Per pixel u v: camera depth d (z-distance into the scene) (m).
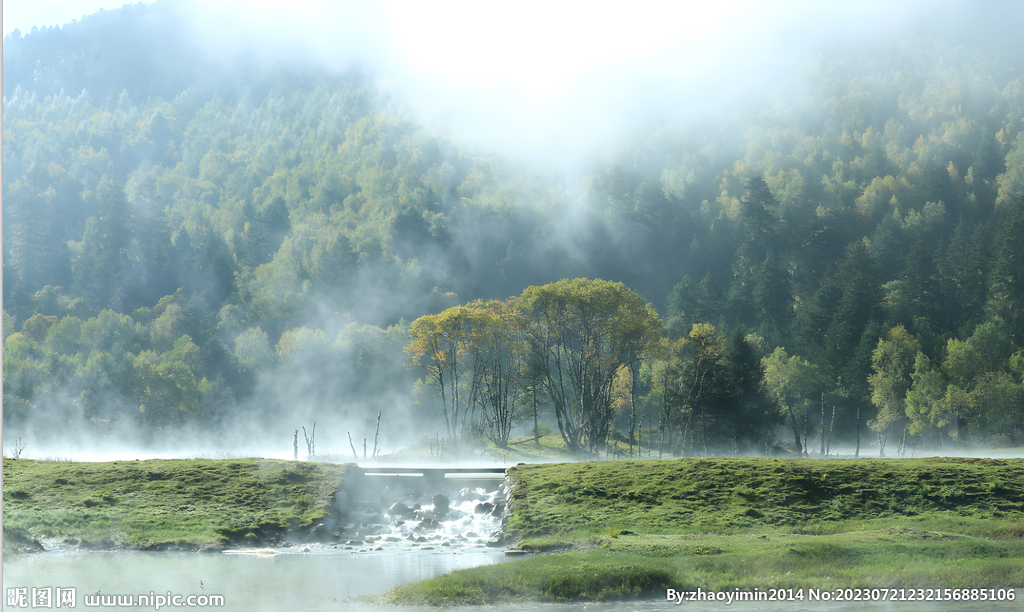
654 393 116.00
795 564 23.14
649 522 31.56
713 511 33.03
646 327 87.06
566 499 34.91
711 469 37.75
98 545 29.52
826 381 118.81
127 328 194.50
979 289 156.12
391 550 29.95
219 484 37.44
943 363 112.06
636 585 21.08
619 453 91.06
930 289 152.38
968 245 173.62
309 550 29.89
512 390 103.62
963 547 25.08
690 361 96.31
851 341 133.50
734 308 182.88
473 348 97.00
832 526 30.69
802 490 34.78
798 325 152.50
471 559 27.78
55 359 156.00
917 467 37.22
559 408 92.25
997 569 22.03
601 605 19.83
